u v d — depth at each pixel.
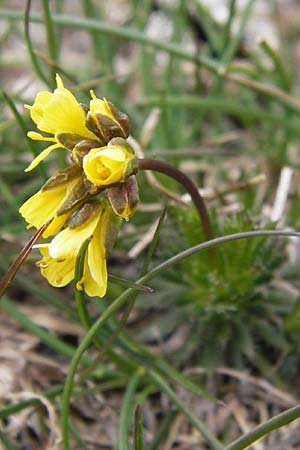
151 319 0.14
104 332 0.13
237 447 0.10
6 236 0.15
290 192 0.16
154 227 0.14
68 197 0.10
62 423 0.11
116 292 0.14
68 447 0.11
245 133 0.18
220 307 0.13
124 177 0.10
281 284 0.14
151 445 0.12
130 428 0.13
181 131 0.17
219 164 0.16
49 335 0.13
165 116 0.16
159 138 0.17
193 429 0.13
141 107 0.18
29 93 0.18
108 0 0.22
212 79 0.19
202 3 0.19
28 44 0.14
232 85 0.19
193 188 0.12
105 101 0.10
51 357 0.14
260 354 0.13
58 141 0.10
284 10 0.21
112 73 0.17
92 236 0.10
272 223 0.13
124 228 0.15
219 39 0.19
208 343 0.13
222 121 0.18
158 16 0.20
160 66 0.19
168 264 0.10
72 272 0.10
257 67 0.18
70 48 0.21
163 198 0.15
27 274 0.15
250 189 0.15
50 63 0.14
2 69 0.20
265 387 0.13
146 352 0.12
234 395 0.13
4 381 0.13
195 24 0.19
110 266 0.15
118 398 0.13
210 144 0.17
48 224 0.10
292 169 0.15
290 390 0.13
